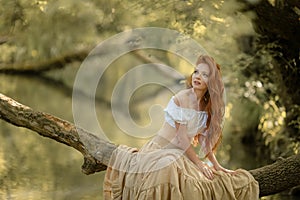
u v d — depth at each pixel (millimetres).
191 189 8258
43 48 18328
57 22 17172
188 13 15148
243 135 16047
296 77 14297
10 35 17438
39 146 17734
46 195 13539
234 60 15922
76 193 13609
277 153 15023
